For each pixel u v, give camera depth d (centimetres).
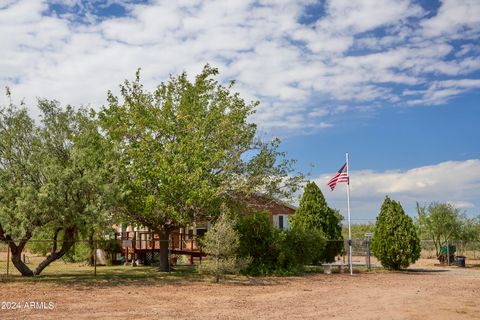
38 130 2173
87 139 2216
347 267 2962
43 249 3809
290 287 1966
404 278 2405
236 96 2766
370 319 1234
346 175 2784
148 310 1344
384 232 2942
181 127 2634
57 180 1966
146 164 2461
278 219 4378
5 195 1975
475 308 1408
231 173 2656
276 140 2775
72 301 1485
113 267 2969
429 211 3859
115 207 2305
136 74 2692
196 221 2738
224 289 1862
